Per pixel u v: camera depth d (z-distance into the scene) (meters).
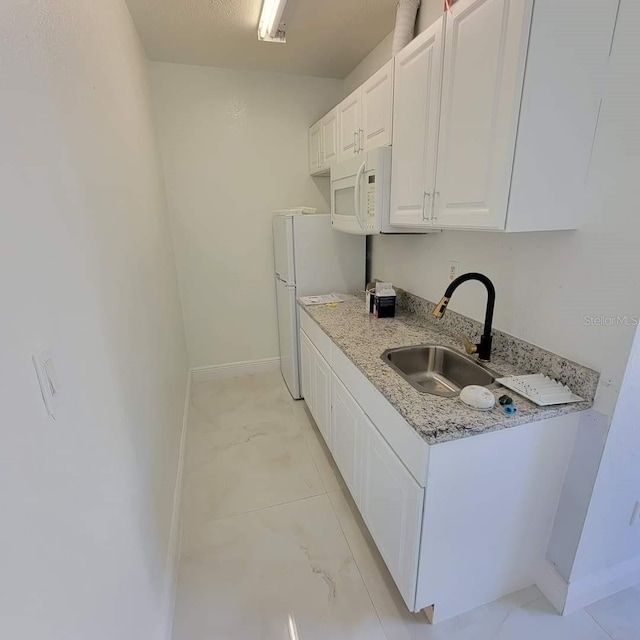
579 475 1.28
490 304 1.48
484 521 1.27
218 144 2.91
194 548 1.68
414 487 1.18
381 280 2.71
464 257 1.78
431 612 1.34
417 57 1.45
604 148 1.08
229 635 1.33
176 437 2.15
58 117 0.80
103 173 1.14
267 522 1.82
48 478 0.60
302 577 1.54
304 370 2.67
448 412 1.17
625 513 1.36
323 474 2.15
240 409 2.86
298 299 2.64
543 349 1.38
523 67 0.99
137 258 1.53
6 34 0.59
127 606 0.96
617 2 0.99
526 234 1.39
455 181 1.29
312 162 3.04
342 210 2.32
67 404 0.71
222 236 3.10
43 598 0.55
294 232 2.65
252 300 3.32
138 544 1.11
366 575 1.54
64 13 0.90
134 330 1.34
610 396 1.16
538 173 1.09
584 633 1.32
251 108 2.92
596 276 1.15
